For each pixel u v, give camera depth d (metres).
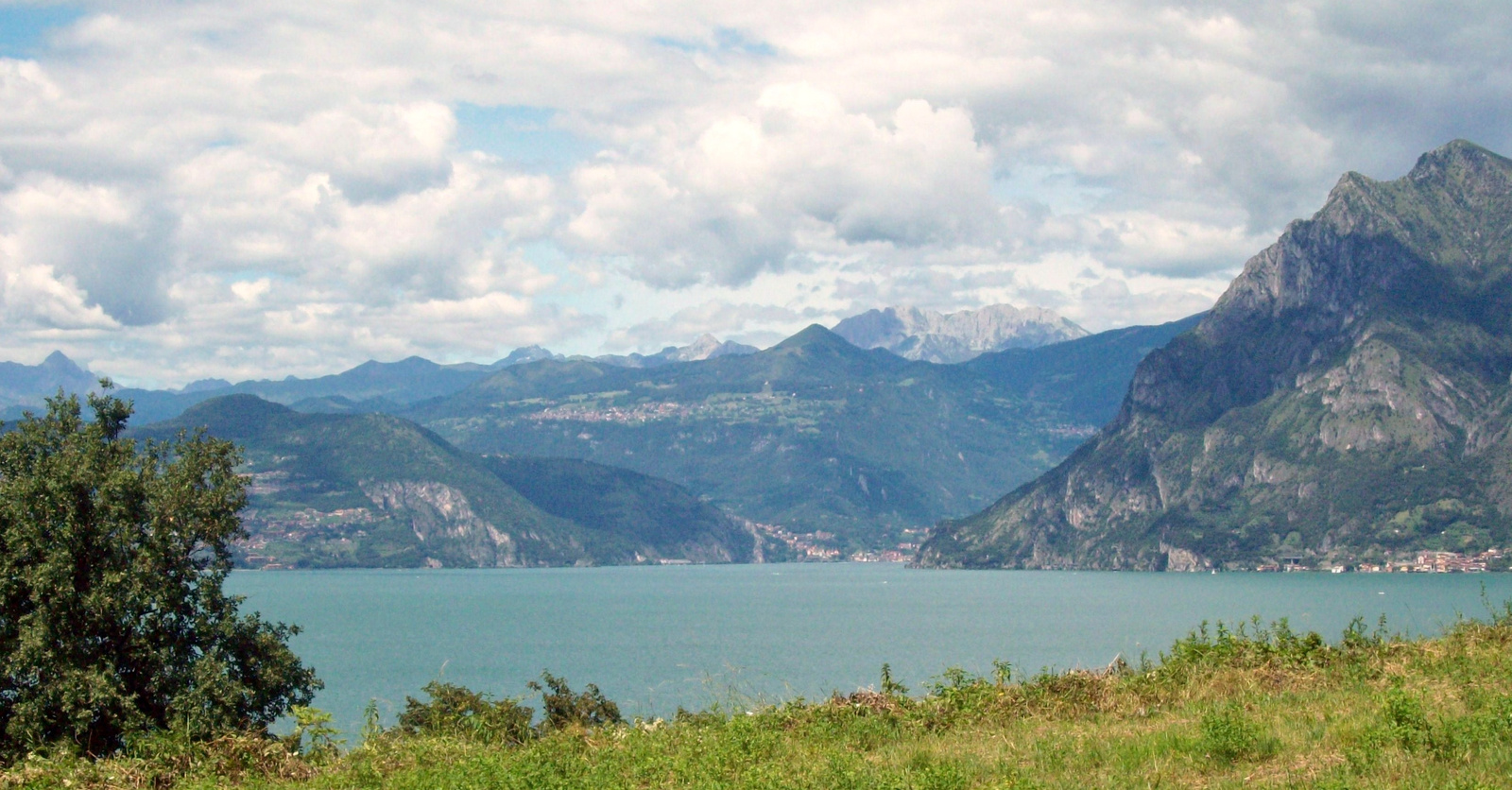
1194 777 20.00
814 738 26.59
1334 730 21.41
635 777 23.33
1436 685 25.20
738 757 24.03
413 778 24.42
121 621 37.00
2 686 35.59
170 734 30.66
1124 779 19.81
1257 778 19.34
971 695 29.48
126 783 26.02
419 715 34.94
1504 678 24.84
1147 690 28.52
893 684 31.19
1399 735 20.03
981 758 22.52
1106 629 198.62
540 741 29.22
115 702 35.31
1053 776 20.61
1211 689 28.02
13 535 36.19
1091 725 25.53
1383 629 34.44
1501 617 34.00
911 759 22.75
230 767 27.22
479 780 23.20
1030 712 28.02
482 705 35.50
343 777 25.45
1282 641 32.25
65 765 27.72
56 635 36.00
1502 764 18.55
